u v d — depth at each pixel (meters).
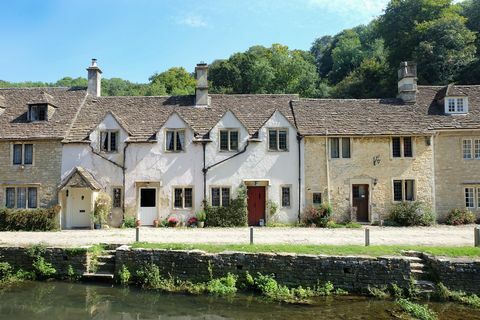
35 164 23.27
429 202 23.28
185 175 23.47
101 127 23.66
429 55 41.88
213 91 55.47
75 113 24.77
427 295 12.12
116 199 23.33
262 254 13.42
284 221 23.19
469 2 53.78
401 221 22.66
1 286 13.75
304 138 23.61
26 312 11.41
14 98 26.22
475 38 43.94
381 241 16.17
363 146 23.64
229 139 23.70
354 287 12.74
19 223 21.91
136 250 14.21
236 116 23.86
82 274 14.33
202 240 16.69
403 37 49.41
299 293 12.58
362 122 24.30
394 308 11.35
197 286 13.27
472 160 23.58
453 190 23.47
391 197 23.33
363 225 22.55
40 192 23.06
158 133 23.66
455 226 22.08
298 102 26.03
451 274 12.32
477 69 38.38
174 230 20.89
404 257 12.83
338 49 71.94
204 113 25.11
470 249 13.67
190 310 11.52
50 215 22.02
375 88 49.56
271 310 11.39
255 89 56.66
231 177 23.41
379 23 56.84
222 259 13.59
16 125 24.03
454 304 11.70
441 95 25.41
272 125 23.72
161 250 14.09
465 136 23.67
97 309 11.65
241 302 12.10
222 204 23.38
